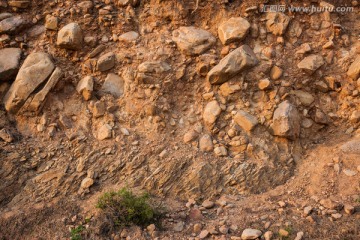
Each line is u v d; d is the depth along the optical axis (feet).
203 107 17.79
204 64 17.94
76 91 17.93
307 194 15.52
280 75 17.72
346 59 18.22
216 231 13.91
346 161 16.24
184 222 14.61
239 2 18.89
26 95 17.17
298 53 18.26
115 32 19.06
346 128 17.67
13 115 17.51
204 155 16.58
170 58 18.28
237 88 17.51
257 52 18.19
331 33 18.63
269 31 18.52
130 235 13.99
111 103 17.63
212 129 17.22
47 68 17.57
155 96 17.58
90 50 18.66
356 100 17.67
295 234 13.55
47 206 15.16
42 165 16.28
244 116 17.12
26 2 19.17
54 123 17.20
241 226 14.14
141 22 19.36
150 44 18.69
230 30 18.12
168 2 19.13
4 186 15.62
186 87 18.11
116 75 18.37
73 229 14.28
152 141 16.88
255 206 15.03
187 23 19.16
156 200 15.43
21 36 18.89
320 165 16.47
